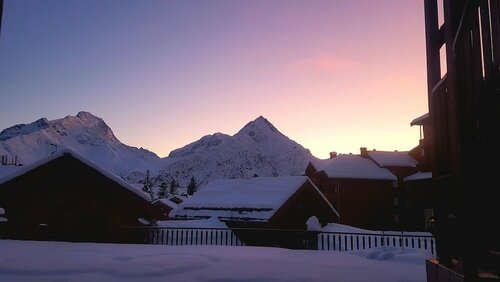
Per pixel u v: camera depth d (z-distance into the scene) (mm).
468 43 4391
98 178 20250
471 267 4113
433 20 6176
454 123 4559
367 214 54656
